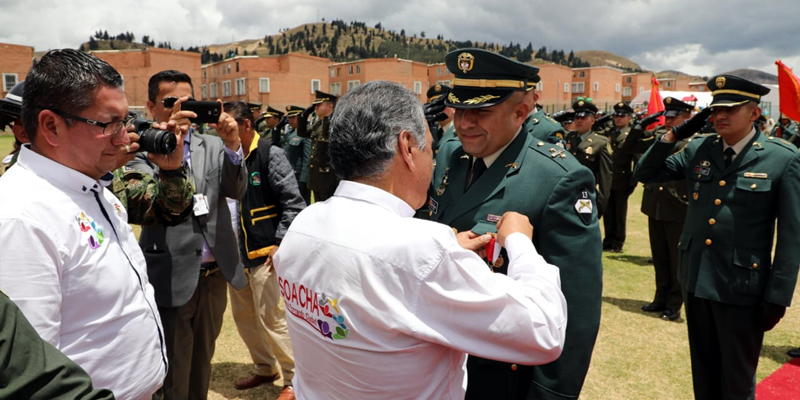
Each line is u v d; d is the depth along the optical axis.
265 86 46.66
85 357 1.47
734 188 2.86
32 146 1.50
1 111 1.76
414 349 1.08
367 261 1.05
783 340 4.16
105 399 0.96
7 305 0.93
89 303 1.47
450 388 1.19
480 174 1.94
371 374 1.10
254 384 3.48
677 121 5.55
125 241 1.69
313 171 8.02
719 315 2.85
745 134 2.89
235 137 2.62
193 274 2.58
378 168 1.16
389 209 1.14
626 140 5.59
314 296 1.14
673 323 4.59
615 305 5.07
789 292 2.64
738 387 2.83
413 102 1.21
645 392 3.39
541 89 58.22
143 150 1.90
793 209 2.64
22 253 1.29
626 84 70.81
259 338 3.44
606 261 6.74
